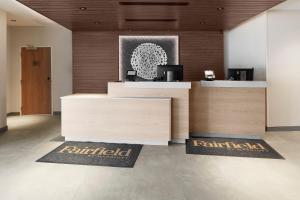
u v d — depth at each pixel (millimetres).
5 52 6379
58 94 8875
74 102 5219
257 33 6582
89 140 5215
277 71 6223
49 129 6496
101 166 3846
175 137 5203
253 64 6824
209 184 3242
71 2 5090
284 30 6199
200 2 5090
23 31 8734
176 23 7164
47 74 8859
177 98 5199
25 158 4184
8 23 8188
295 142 5230
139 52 8469
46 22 8070
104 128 5148
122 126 5094
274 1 5039
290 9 6090
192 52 8500
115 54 8516
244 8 5520
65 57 8828
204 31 8484
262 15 6324
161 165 3904
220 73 8531
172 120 5207
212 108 5684
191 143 5168
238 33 7668
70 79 8859
